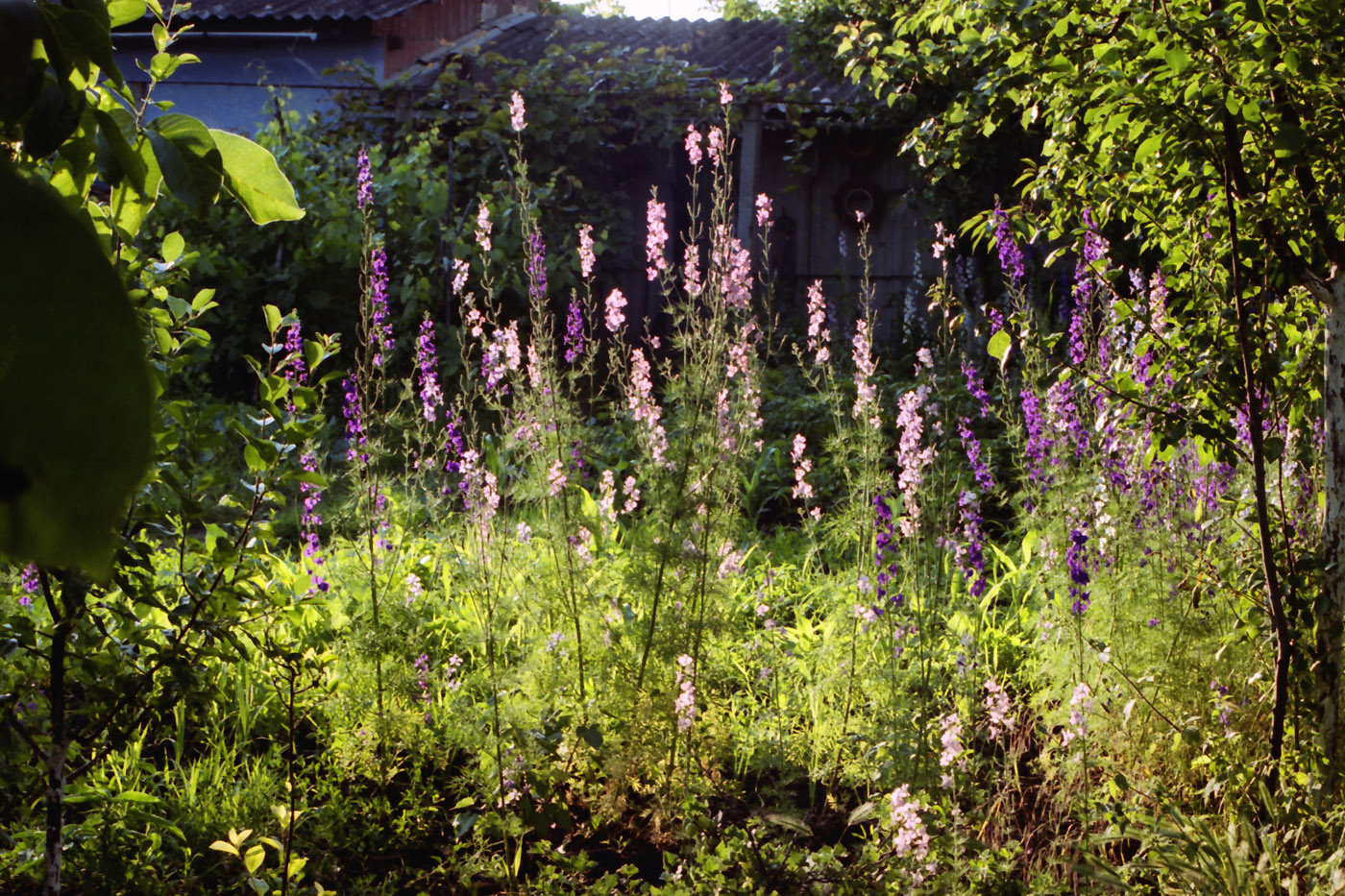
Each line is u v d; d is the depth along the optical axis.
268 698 3.65
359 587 3.82
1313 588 3.03
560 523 3.54
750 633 4.31
